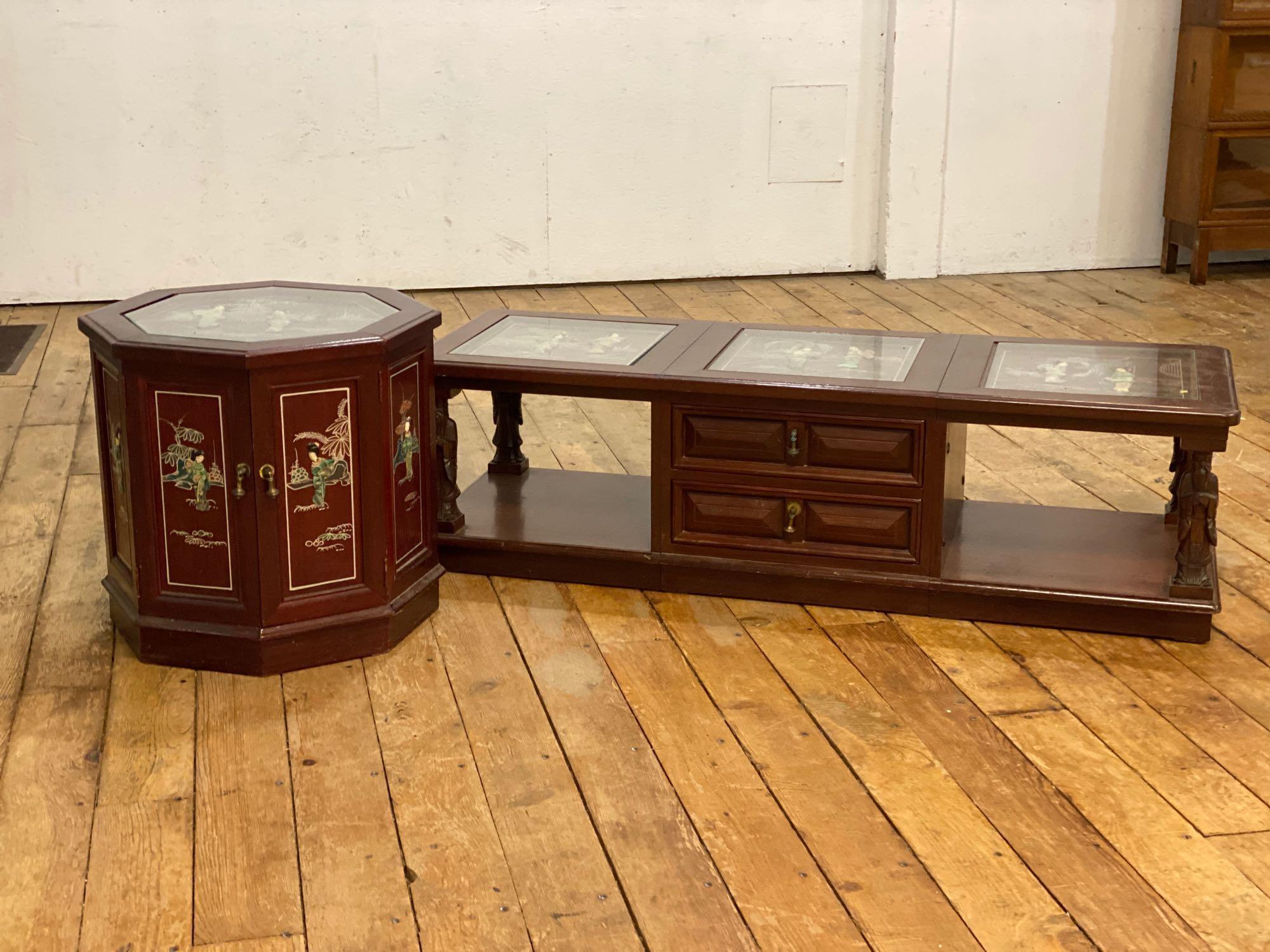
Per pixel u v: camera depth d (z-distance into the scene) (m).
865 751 3.08
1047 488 4.68
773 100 7.68
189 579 3.40
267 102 7.22
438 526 4.04
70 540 4.30
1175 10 7.70
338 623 3.45
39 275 7.30
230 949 2.44
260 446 3.22
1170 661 3.48
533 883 2.63
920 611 3.73
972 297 7.43
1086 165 7.94
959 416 3.52
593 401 5.73
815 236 7.99
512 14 7.32
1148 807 2.86
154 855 2.71
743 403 3.66
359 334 3.30
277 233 7.45
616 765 3.03
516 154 7.55
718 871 2.66
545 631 3.68
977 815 2.84
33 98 7.02
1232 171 7.45
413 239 7.60
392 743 3.13
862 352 3.96
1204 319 6.88
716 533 3.82
